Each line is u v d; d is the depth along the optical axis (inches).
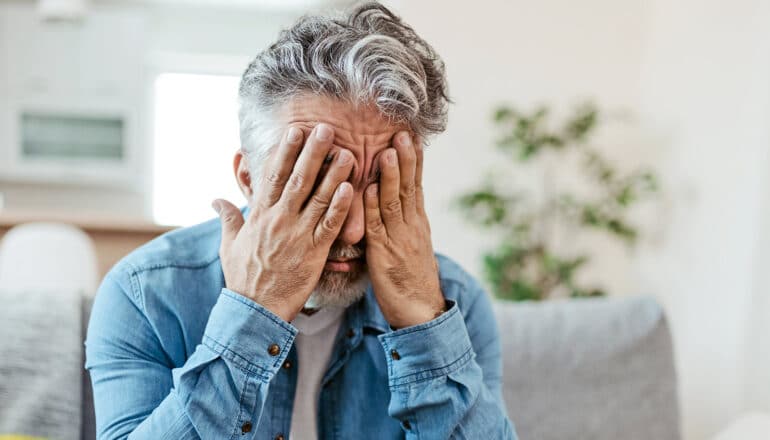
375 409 39.2
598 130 128.6
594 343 50.6
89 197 210.4
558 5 128.6
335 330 39.7
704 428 99.8
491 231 129.5
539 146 115.3
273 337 34.0
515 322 51.3
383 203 34.4
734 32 100.0
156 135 213.8
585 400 49.3
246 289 34.5
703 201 104.9
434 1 127.0
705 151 105.6
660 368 50.6
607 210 124.6
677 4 116.8
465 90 128.2
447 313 36.6
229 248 35.7
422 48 36.2
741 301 93.4
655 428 49.4
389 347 36.3
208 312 38.3
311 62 32.9
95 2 205.9
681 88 113.8
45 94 194.5
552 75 128.6
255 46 212.4
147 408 35.1
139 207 212.1
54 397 41.5
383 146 33.8
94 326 37.6
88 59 195.3
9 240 79.2
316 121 33.1
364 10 36.0
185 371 33.5
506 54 128.5
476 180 129.0
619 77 128.6
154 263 38.2
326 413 39.0
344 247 35.2
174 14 210.2
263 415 37.5
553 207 125.0
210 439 32.9
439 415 35.9
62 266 79.3
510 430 38.1
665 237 114.4
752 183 93.4
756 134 93.4
